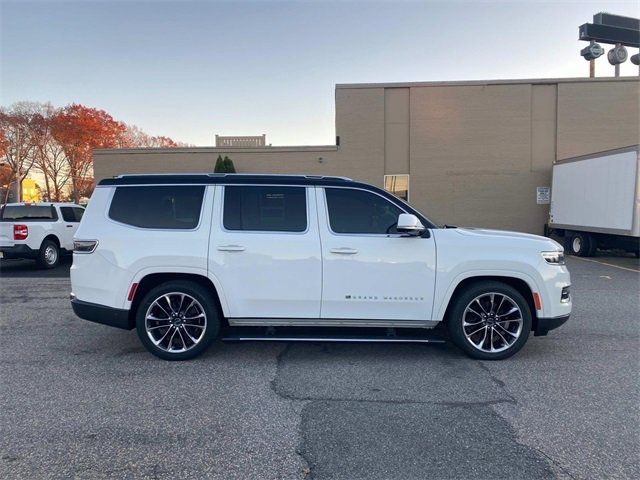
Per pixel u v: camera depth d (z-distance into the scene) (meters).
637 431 3.42
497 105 18.91
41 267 12.91
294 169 19.38
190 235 4.90
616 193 12.98
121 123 56.06
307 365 4.85
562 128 18.78
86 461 3.01
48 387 4.24
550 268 4.91
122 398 3.99
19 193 53.84
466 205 19.16
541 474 2.88
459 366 4.82
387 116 19.20
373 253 4.85
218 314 5.01
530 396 4.05
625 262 13.56
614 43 22.66
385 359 5.05
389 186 19.33
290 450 3.15
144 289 5.06
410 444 3.24
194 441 3.27
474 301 4.93
